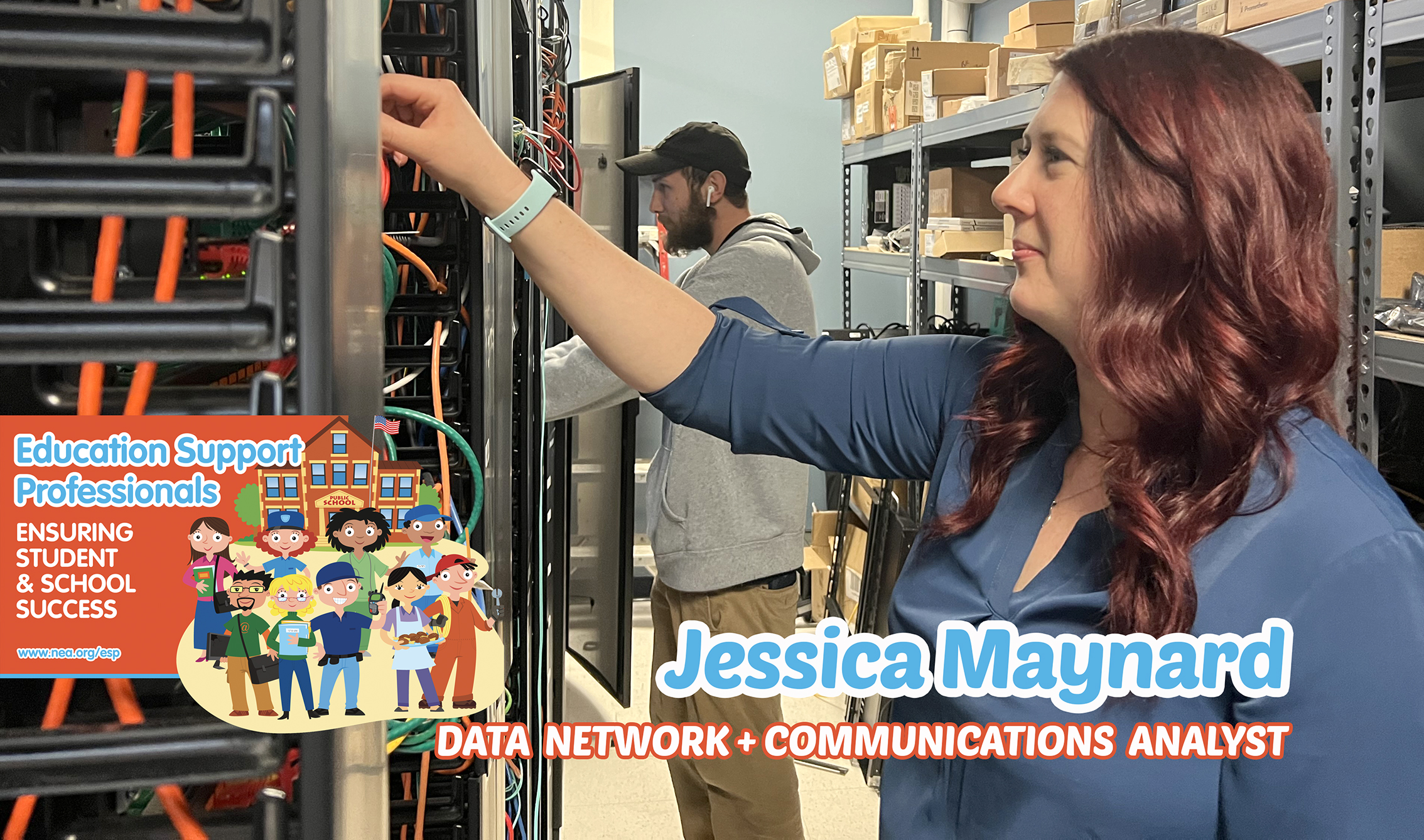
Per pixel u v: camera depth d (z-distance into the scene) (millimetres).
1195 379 715
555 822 2047
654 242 4121
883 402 1022
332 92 398
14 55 375
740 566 2006
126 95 390
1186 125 701
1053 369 901
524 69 1227
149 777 411
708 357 1017
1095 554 806
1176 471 751
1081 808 752
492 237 872
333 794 433
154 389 444
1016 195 801
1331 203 752
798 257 2182
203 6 444
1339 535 683
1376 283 1312
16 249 436
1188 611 704
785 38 4637
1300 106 730
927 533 946
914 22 3805
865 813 2666
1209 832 745
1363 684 667
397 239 813
